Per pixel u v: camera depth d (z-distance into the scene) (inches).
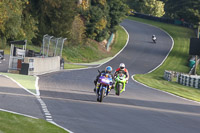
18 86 2501.2
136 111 1835.6
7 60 5418.3
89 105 1907.0
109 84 2128.4
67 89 2758.4
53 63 4825.3
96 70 6245.1
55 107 1685.5
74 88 2903.5
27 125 1171.3
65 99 2097.7
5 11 6978.4
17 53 4451.3
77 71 5359.3
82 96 2367.1
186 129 1385.3
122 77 2438.5
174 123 1518.2
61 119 1362.0
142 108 2007.9
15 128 1112.2
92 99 2249.0
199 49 5536.4
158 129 1331.2
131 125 1373.0
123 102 2247.8
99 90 2146.9
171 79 5674.2
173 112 1948.8
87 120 1396.4
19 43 4133.9
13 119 1238.9
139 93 3083.2
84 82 3627.0
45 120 1290.6
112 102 2182.6
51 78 3681.1
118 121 1444.4
